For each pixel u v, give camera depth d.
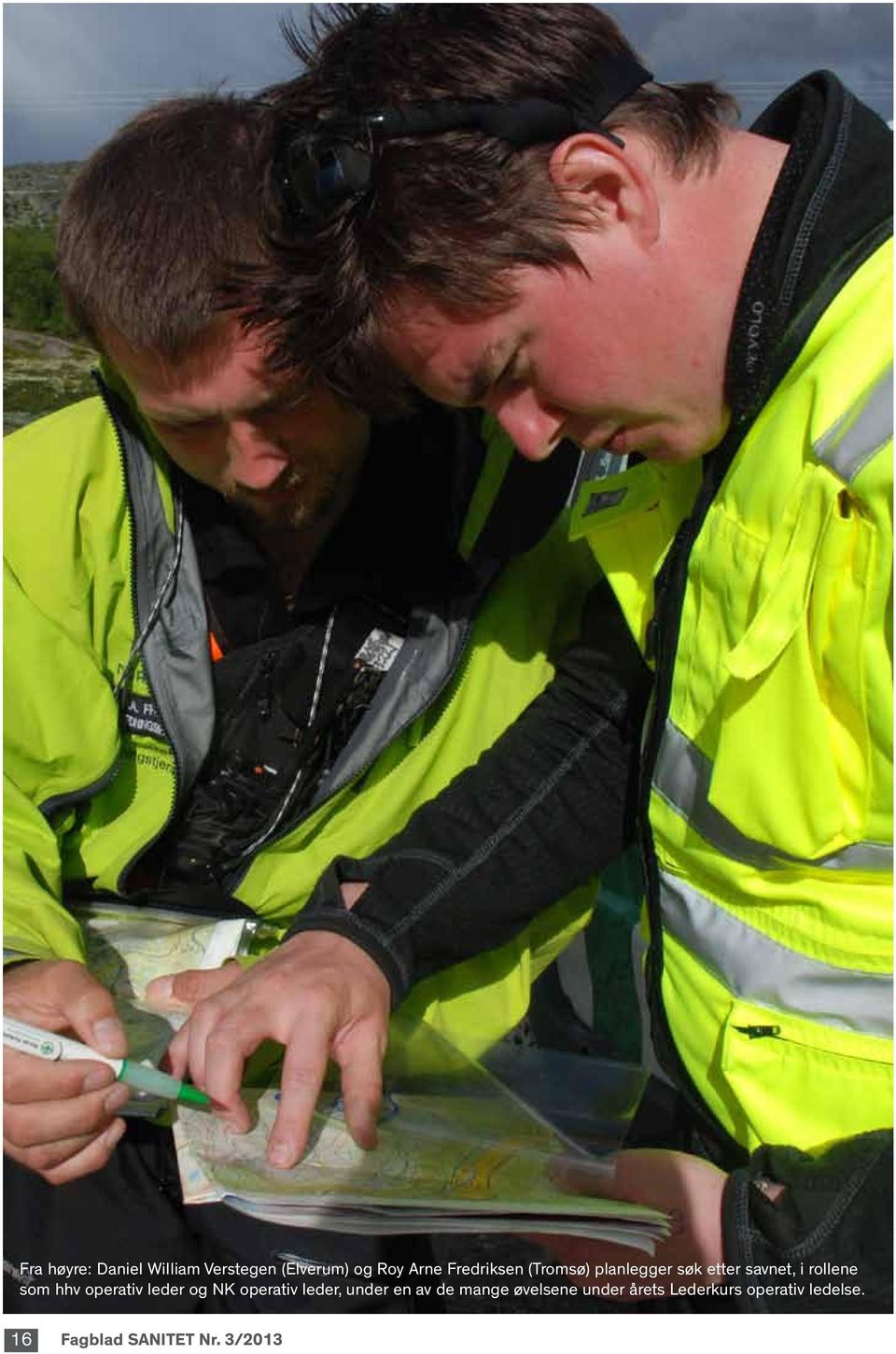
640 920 1.35
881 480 0.76
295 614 1.22
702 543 0.96
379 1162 1.01
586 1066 1.27
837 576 0.82
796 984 0.97
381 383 0.98
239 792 1.26
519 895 1.18
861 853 0.90
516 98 0.85
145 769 1.26
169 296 0.98
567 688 1.22
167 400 1.05
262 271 0.96
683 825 1.04
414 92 0.86
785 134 0.95
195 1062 1.01
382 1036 1.05
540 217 0.85
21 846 1.18
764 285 0.86
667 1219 0.93
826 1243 0.82
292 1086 0.97
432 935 1.15
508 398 0.96
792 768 0.90
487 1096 1.13
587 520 1.14
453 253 0.85
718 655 0.96
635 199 0.85
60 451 1.21
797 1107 0.98
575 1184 1.00
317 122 0.90
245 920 1.29
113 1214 1.24
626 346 0.89
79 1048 0.99
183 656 1.20
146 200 1.00
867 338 0.81
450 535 1.21
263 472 1.10
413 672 1.22
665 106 0.89
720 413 0.94
